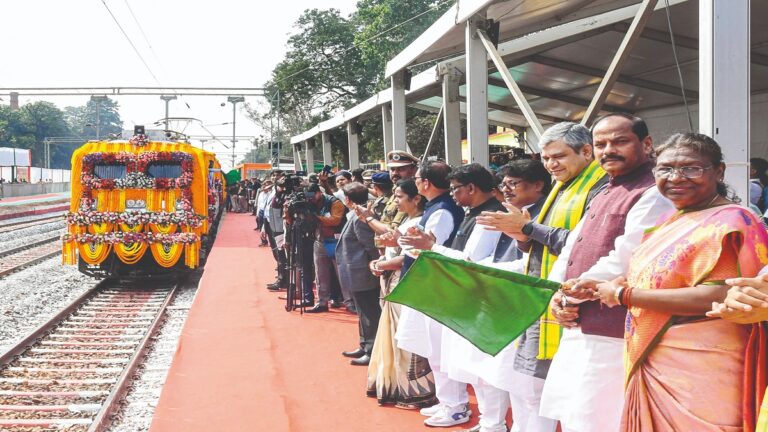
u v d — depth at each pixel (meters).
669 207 2.85
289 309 9.13
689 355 2.46
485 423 4.23
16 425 5.45
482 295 2.90
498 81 11.53
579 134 3.48
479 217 3.47
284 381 5.95
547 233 3.38
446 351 4.47
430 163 4.96
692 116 11.53
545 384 3.16
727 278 2.37
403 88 10.72
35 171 71.56
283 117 48.62
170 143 13.08
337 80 43.12
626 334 2.72
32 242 22.22
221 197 28.94
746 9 4.01
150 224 12.66
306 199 9.12
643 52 9.20
